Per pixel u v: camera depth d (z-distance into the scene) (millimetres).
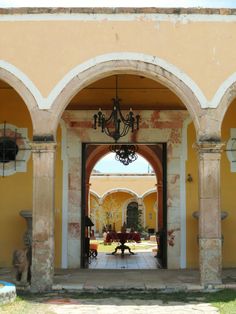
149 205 36031
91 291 9781
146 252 18500
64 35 10438
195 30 10477
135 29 10469
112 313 8070
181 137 13328
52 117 10258
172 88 10469
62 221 13062
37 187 10102
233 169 13281
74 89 10336
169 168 13258
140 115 13398
